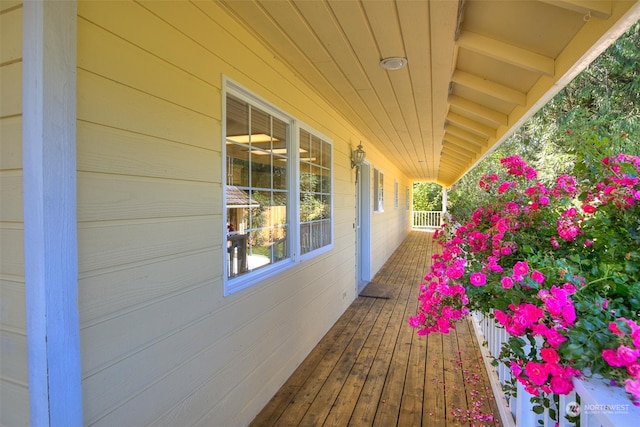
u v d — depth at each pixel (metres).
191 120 1.61
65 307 1.05
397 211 9.96
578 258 1.42
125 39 1.28
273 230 2.52
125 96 1.28
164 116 1.46
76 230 1.09
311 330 3.16
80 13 1.12
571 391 1.01
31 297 1.02
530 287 1.23
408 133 4.78
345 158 4.22
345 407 2.29
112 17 1.23
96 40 1.17
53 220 1.02
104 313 1.20
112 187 1.23
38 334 1.01
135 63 1.32
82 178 1.13
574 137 1.79
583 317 1.05
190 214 1.61
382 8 1.71
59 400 1.03
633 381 0.80
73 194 1.07
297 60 2.39
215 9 1.77
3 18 1.06
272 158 2.50
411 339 3.41
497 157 11.31
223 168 1.85
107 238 1.21
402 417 2.18
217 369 1.81
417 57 2.27
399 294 5.07
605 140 1.64
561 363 1.00
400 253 9.02
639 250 1.39
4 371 1.08
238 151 2.08
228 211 1.99
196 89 1.65
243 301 2.06
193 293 1.63
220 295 1.84
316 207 3.33
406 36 1.99
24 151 1.01
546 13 1.63
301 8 1.75
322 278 3.45
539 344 1.27
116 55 1.25
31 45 1.00
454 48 2.12
